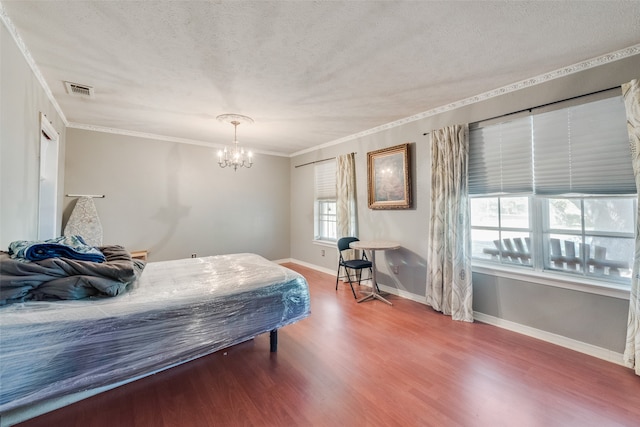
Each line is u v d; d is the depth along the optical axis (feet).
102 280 5.15
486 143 9.20
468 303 9.30
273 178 18.56
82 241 6.88
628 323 6.43
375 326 9.05
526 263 8.63
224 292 6.15
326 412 5.28
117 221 13.16
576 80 7.29
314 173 17.15
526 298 8.35
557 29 5.79
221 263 8.67
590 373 6.37
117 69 7.34
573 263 7.76
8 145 5.74
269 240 18.42
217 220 16.24
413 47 6.44
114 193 13.08
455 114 9.92
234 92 8.84
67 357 4.38
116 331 4.79
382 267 12.91
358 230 14.06
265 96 9.20
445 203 9.94
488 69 7.52
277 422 5.05
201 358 7.21
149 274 7.18
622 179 6.68
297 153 18.54
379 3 5.00
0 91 5.28
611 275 7.14
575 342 7.42
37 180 7.59
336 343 7.95
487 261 9.57
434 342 7.96
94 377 4.60
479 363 6.86
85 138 12.37
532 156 8.18
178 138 14.67
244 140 15.25
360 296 12.09
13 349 4.01
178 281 6.63
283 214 19.06
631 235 6.82
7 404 3.96
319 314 10.08
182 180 14.98
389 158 12.26
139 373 5.01
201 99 9.39
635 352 6.24
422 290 11.25
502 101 8.72
